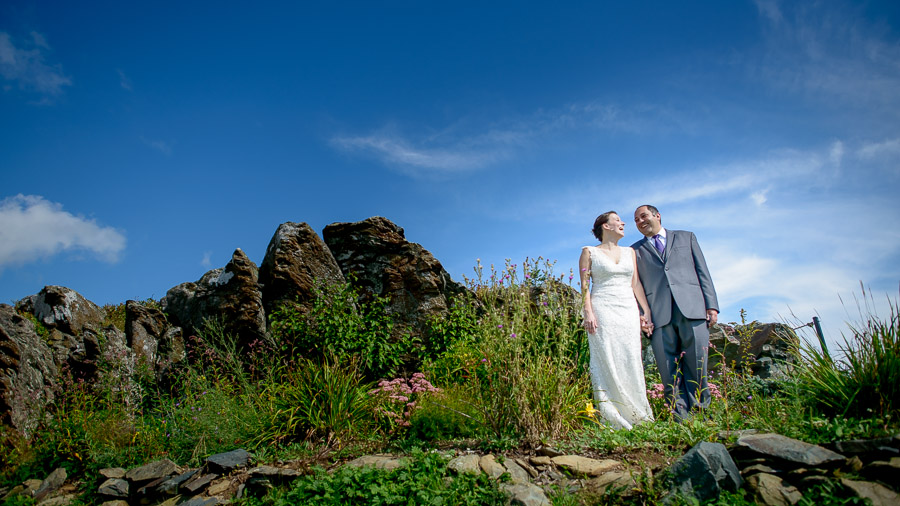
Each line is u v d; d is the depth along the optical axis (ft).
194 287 32.53
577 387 17.83
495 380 16.49
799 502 10.89
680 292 18.85
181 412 21.22
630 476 12.69
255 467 16.80
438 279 30.86
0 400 20.48
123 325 35.40
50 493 17.83
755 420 15.44
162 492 16.26
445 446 16.42
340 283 29.78
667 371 18.95
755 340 25.54
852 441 12.03
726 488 11.80
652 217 20.04
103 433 20.26
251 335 26.99
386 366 27.58
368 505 13.17
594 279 19.08
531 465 14.24
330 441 17.75
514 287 17.70
